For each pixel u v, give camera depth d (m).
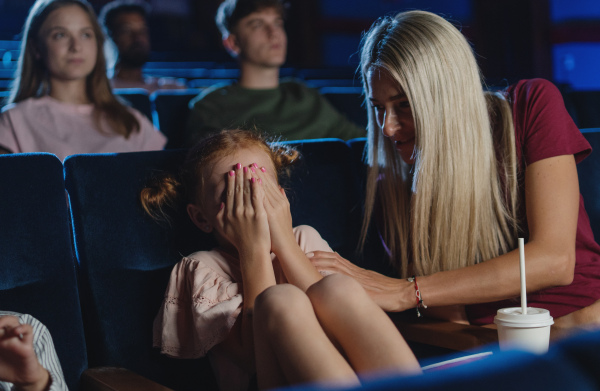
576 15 4.62
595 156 1.42
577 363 0.64
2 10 3.72
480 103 1.06
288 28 4.77
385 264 1.24
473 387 0.57
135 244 1.04
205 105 1.89
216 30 4.45
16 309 0.93
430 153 1.04
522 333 0.83
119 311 1.00
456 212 1.06
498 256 1.03
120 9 2.53
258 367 0.81
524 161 1.08
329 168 1.23
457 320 1.11
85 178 1.02
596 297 1.09
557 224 1.02
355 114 2.18
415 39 1.03
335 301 0.81
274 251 1.02
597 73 4.64
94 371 0.95
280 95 1.99
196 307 0.96
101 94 1.82
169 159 1.11
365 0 4.90
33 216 0.97
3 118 1.72
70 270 0.99
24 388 0.82
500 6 4.71
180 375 1.03
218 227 1.03
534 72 4.69
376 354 0.78
